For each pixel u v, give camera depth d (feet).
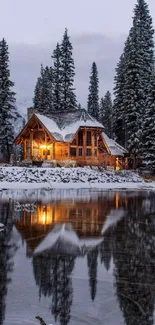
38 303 28.81
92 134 198.70
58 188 153.07
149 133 191.83
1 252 43.68
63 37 256.32
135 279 34.06
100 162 194.08
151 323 25.90
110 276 34.94
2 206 88.28
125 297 29.96
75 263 39.06
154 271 36.45
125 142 231.30
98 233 56.03
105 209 86.28
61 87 255.29
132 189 157.58
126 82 207.51
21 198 108.99
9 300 29.37
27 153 201.87
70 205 93.40
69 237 52.90
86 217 73.20
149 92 194.29
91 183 163.94
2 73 205.77
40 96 258.78
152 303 28.89
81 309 27.84
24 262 39.29
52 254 43.04
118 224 64.80
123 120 218.59
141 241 50.52
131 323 25.85
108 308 28.04
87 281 33.45
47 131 185.98
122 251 44.57
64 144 191.52
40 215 75.31
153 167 189.16
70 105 253.65
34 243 48.57
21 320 26.18
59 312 27.37
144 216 75.10
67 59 255.29
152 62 236.22
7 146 203.92
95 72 296.10
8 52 207.62
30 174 160.15
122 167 208.64
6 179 153.69
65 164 183.21
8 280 33.65
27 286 32.07
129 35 215.72
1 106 203.10
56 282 33.22
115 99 242.78
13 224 64.03
